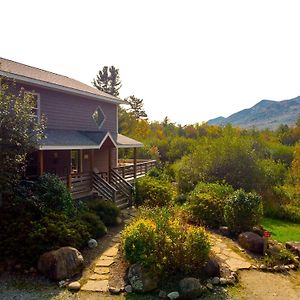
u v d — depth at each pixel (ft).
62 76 69.21
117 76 202.49
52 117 53.06
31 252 28.02
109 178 57.36
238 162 63.26
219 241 35.70
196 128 217.15
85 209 41.04
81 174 49.06
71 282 25.82
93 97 62.08
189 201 46.93
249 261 30.78
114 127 74.49
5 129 30.81
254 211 37.70
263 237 34.06
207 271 26.71
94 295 24.00
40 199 35.01
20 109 32.99
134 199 55.06
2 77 37.50
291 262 31.07
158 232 27.68
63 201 36.55
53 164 54.49
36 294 24.11
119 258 30.07
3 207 32.32
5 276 26.66
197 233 27.61
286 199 62.90
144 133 175.63
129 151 117.29
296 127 204.13
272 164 70.59
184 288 24.07
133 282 24.90
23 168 34.01
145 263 25.50
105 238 36.47
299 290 25.54
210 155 66.33
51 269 26.27
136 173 71.05
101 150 69.41
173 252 26.78
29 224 30.53
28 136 32.81
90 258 30.45
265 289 25.46
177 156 131.85
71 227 32.58
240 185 60.75
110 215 42.29
